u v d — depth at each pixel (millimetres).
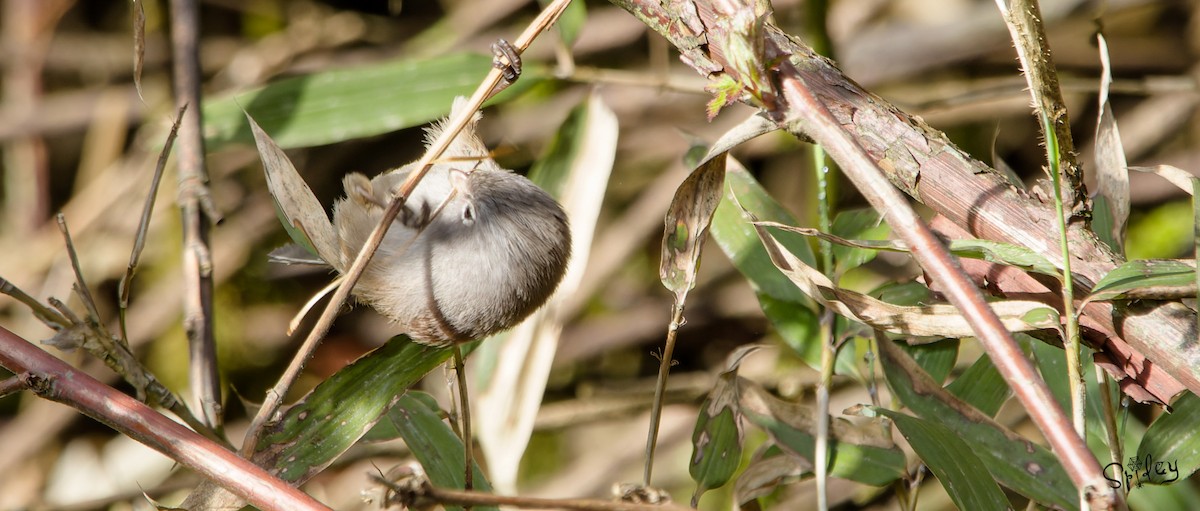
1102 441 1340
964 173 1273
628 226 1893
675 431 1722
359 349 1884
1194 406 1303
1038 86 1267
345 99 1422
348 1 2107
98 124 2004
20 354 1266
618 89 1938
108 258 1908
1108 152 1311
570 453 1827
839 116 1276
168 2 2062
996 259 1263
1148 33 1962
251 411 1360
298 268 1940
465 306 1292
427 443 1322
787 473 1346
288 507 1253
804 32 1491
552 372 1847
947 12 2000
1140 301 1265
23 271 1916
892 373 1332
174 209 1932
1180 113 1844
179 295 1877
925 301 1358
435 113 1418
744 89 1243
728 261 1944
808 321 1370
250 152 1978
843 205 1606
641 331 1865
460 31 1991
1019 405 1512
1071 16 1919
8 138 1994
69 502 1736
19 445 1803
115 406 1263
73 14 2096
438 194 1302
